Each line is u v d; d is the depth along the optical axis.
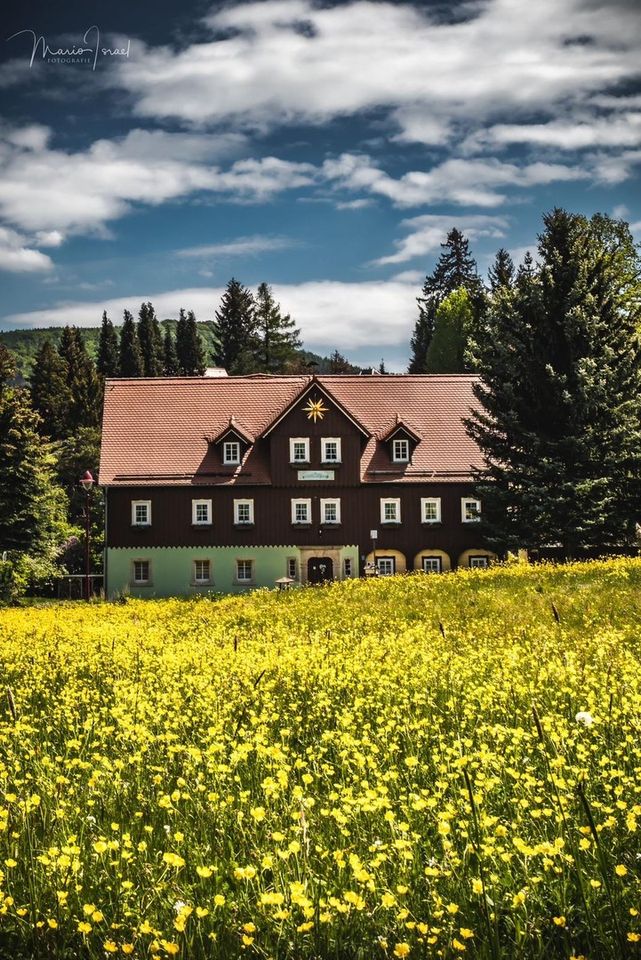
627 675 12.70
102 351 137.00
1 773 8.64
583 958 5.38
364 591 30.83
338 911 5.94
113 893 6.49
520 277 49.50
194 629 25.66
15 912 6.09
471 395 59.81
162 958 5.66
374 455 56.31
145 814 7.91
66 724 11.30
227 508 55.00
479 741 9.48
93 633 23.56
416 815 7.51
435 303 123.50
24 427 50.94
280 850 6.63
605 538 46.09
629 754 8.66
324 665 14.71
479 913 5.96
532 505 45.84
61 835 7.30
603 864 6.02
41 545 51.41
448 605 25.94
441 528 55.25
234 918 6.02
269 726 11.16
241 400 59.06
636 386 46.12
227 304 137.12
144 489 54.84
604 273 47.72
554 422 47.47
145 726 10.76
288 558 54.97
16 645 21.20
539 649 16.42
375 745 9.29
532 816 7.31
